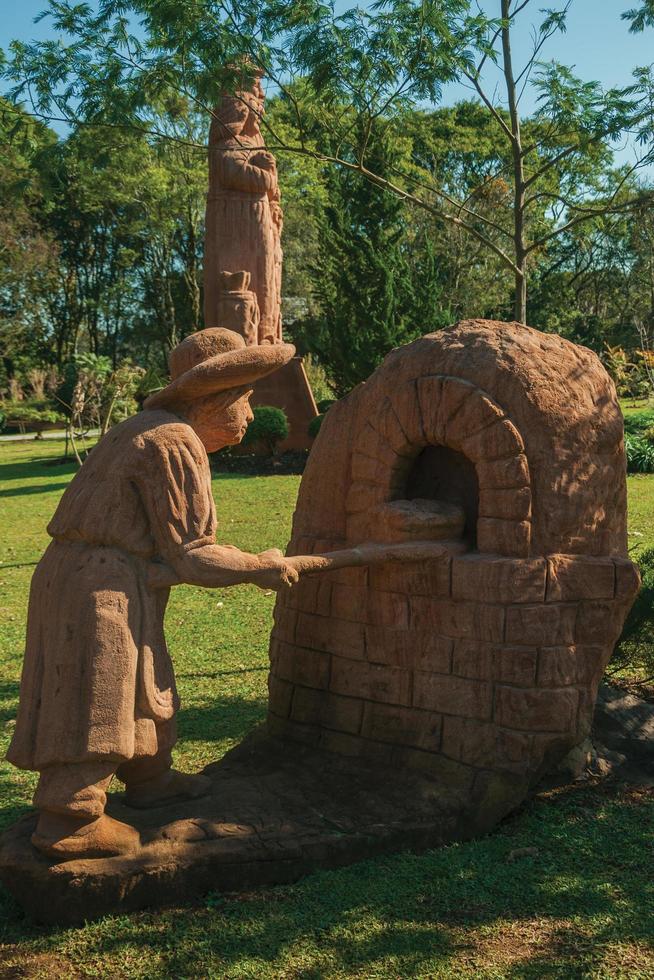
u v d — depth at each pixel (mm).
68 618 3420
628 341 42094
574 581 4012
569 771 4410
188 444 3582
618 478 4289
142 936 3254
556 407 4066
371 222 17672
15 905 3570
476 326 4348
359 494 4480
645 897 3371
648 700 5684
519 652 3930
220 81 6758
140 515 3541
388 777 4129
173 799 3869
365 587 4391
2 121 7238
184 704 6211
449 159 29547
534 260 30625
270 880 3564
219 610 8961
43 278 39438
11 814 4566
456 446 4152
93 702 3342
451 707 4090
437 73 6711
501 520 4023
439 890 3463
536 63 7086
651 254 35812
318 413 20906
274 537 11859
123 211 38094
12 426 41906
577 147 7277
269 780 4164
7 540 13375
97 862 3381
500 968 2984
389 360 4500
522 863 3656
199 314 35938
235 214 18703
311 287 32688
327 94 6840
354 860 3688
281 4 6422
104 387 22953
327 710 4527
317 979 2973
